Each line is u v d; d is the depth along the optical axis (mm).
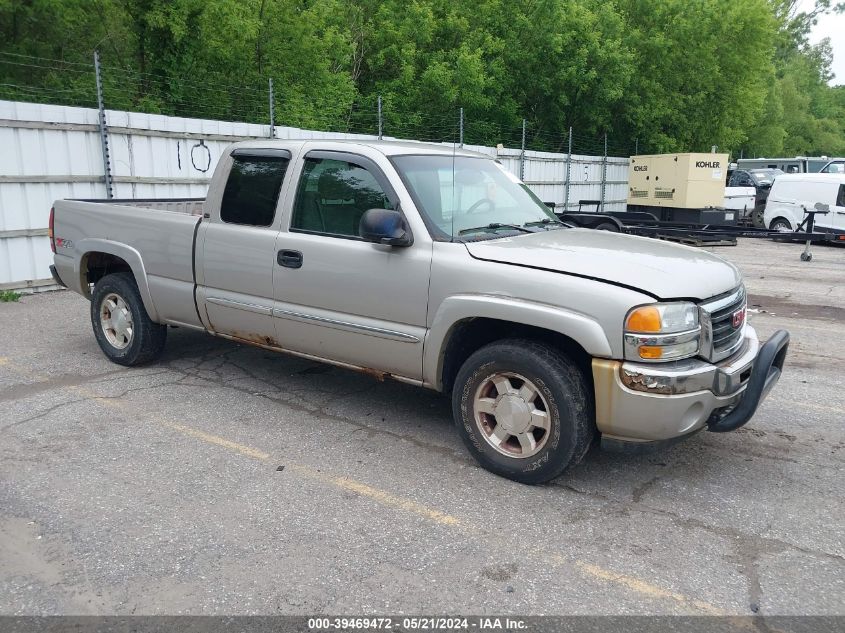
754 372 3955
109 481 4102
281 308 4980
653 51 27734
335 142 4863
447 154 5047
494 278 4020
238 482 4113
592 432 3953
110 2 16875
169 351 6746
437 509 3830
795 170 29141
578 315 3744
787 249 16875
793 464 4508
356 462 4406
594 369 3719
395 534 3572
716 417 4031
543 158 20344
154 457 4434
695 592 3133
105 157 9969
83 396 5504
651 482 4211
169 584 3139
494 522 3705
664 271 3918
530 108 26438
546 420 3945
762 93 32594
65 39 17703
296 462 4398
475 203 4777
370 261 4484
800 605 3051
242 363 6395
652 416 3658
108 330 6285
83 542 3459
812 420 5309
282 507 3826
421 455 4523
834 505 3957
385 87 22922
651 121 28219
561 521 3729
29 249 9406
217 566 3273
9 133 8969
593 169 23047
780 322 8688
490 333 4473
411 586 3145
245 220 5176
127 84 17078
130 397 5500
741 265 13914
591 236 4691
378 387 5820
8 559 3316
